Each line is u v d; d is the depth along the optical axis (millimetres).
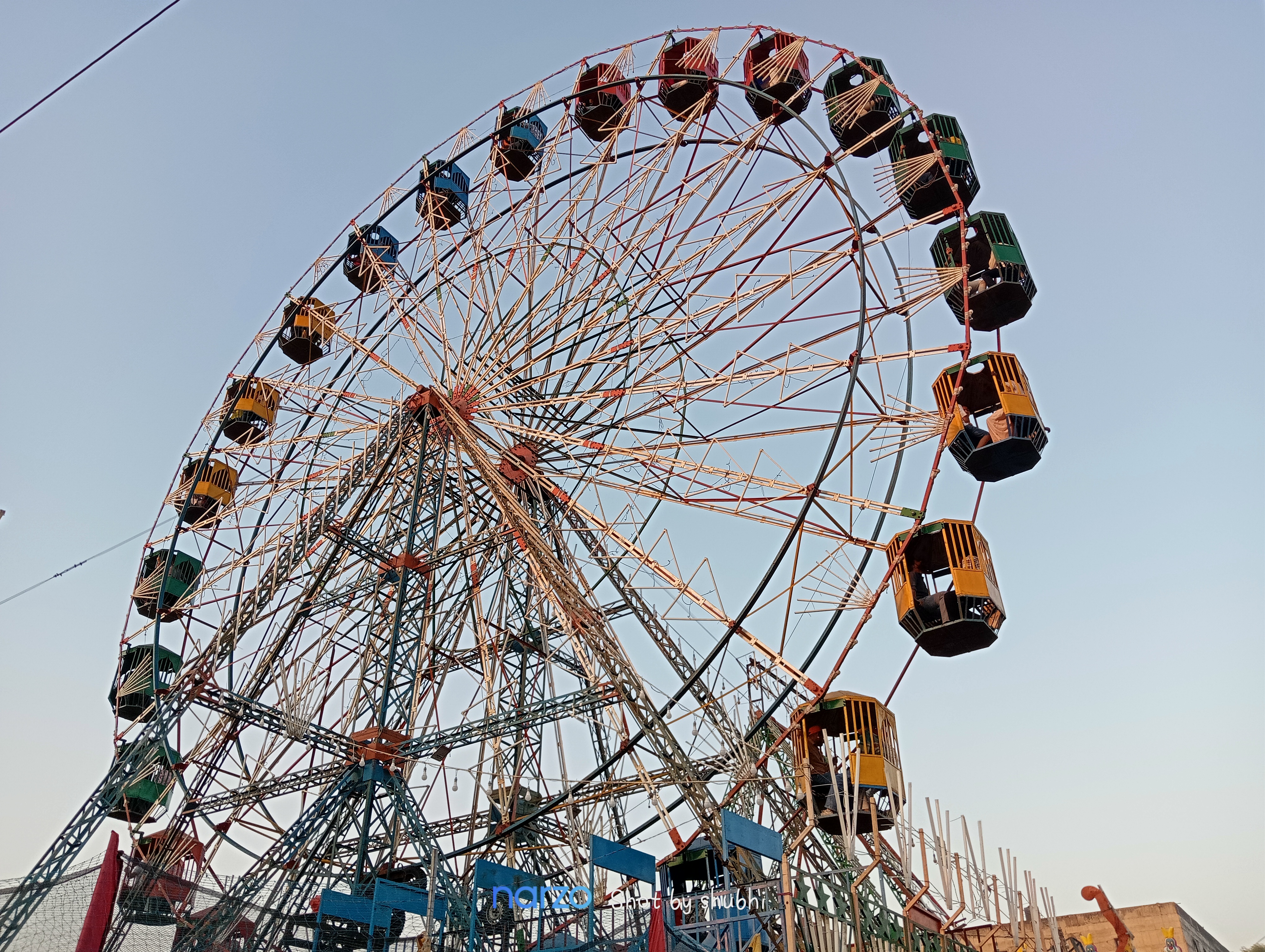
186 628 32188
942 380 30156
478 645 32406
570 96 35938
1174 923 34281
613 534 31594
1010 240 31953
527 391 34688
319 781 28234
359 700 29203
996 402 31172
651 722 27453
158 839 26922
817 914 19922
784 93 34250
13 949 15203
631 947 18531
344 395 35188
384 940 21188
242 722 28453
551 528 32219
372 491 31953
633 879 21625
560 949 19406
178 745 27938
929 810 23672
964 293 30344
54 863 24672
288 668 28609
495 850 29609
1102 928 34875
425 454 32219
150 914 17250
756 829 19672
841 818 23797
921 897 22609
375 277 38344
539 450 34344
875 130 34281
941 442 28859
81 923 15727
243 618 30500
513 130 37031
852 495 29312
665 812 26781
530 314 34531
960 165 33281
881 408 30844
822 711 27016
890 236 30609
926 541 28031
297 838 26109
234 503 34812
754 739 30109
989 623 27234
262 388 37406
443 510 33781
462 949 21656
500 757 31422
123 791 26375
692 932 20203
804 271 30219
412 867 27578
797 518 27047
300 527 31297
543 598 33688
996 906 23281
